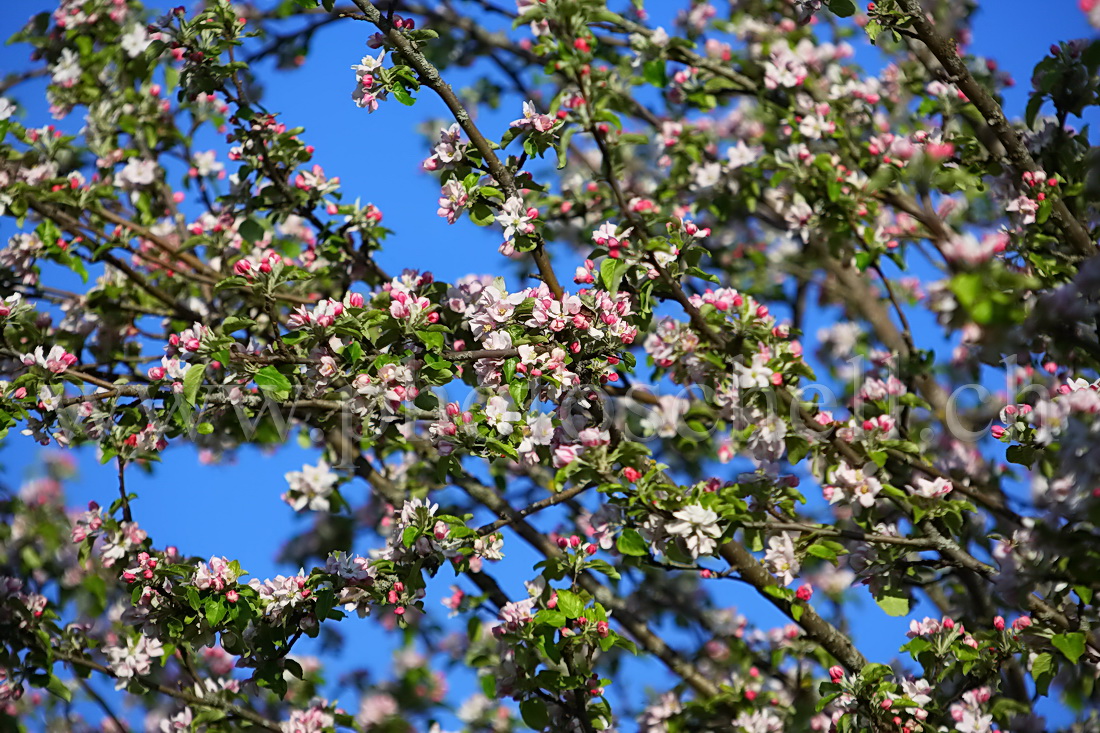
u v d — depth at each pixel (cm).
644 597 627
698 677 559
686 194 611
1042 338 391
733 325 437
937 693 456
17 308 469
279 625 433
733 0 662
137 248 583
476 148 423
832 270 654
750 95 609
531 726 436
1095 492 320
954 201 566
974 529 507
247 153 511
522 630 427
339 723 482
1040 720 484
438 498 576
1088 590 402
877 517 485
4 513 585
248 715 476
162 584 437
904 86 575
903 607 438
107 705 550
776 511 445
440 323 437
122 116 576
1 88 584
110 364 545
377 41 418
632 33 579
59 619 472
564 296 395
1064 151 455
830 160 521
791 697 571
